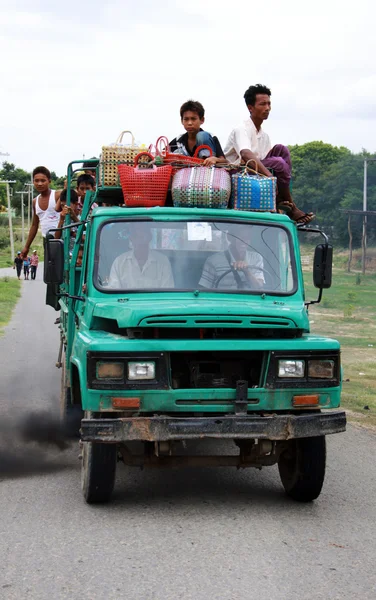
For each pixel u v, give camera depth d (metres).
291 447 6.46
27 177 140.88
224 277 6.58
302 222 7.96
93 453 6.00
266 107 7.95
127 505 6.25
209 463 6.20
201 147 7.61
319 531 5.64
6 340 18.69
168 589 4.52
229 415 5.80
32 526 5.68
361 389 12.05
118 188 7.12
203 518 5.91
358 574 4.80
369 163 49.66
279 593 4.48
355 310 25.09
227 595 4.44
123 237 6.61
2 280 46.72
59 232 10.06
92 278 6.52
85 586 4.56
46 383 12.66
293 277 6.74
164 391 5.75
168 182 6.86
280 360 5.93
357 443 8.66
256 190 6.92
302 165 57.34
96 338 5.94
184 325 5.84
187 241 6.64
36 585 4.57
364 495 6.65
